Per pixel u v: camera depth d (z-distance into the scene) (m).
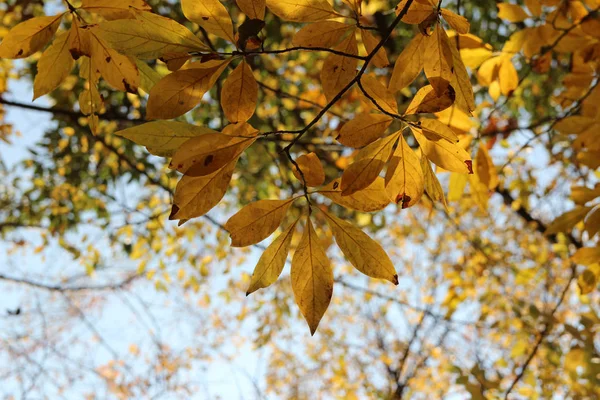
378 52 0.70
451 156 0.66
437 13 0.68
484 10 2.85
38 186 3.04
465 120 0.99
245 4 0.66
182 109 0.64
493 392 1.93
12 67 2.22
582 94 1.11
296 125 2.58
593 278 1.03
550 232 1.03
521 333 2.10
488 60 0.99
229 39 0.66
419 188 0.66
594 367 1.54
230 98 0.65
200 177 0.62
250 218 0.65
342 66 0.70
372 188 0.66
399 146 0.66
